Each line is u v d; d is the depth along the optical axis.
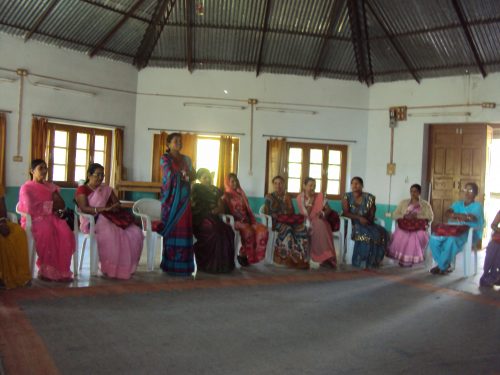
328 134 10.16
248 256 5.97
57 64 8.52
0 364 2.80
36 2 7.65
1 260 4.43
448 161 9.52
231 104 9.82
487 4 7.77
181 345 3.26
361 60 9.74
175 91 9.67
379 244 6.43
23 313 3.78
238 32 9.12
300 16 8.93
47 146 8.57
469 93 9.12
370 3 8.68
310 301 4.57
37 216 4.89
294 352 3.22
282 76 9.95
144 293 4.58
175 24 8.92
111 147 9.45
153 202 6.36
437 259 6.21
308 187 6.48
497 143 14.21
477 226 6.30
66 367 2.82
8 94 7.99
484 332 3.83
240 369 2.90
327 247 6.30
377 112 10.18
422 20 8.54
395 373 2.95
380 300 4.72
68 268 4.93
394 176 9.95
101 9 8.19
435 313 4.32
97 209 5.22
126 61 9.40
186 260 5.45
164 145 9.55
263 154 9.94
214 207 5.85
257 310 4.19
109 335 3.39
